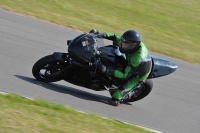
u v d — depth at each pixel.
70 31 36.03
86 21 40.62
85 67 22.25
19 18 35.00
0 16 33.91
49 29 34.75
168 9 56.81
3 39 28.94
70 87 24.30
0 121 15.21
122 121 21.12
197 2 66.88
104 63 22.45
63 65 22.41
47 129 15.89
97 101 23.31
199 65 37.47
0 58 25.16
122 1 53.28
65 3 44.41
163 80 30.80
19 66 24.81
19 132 14.88
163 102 26.48
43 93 21.47
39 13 38.34
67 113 18.83
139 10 51.47
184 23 52.16
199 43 45.31
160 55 37.00
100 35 23.08
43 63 22.16
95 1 49.25
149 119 22.97
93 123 18.44
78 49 21.86
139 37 21.59
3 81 21.50
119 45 22.02
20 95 20.05
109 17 44.53
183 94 29.09
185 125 23.61
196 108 27.06
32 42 30.39
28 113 17.00
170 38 43.72
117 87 23.47
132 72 22.64
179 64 35.97
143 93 24.42
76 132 16.55
